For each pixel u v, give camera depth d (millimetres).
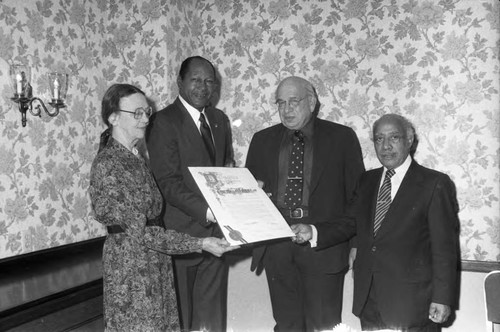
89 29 3102
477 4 2768
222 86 3230
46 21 2811
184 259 2537
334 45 3014
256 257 2598
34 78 2734
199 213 2355
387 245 2182
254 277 3133
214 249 2047
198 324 2660
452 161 2830
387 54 2920
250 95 3184
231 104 3217
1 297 2150
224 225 2090
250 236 2090
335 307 2508
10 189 2607
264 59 3150
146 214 2002
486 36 2760
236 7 3201
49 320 2236
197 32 3275
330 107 3025
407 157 2277
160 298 2000
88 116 3096
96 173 1938
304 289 2514
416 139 2879
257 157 2646
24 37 2680
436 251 2129
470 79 2791
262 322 3127
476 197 2797
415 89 2877
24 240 2682
